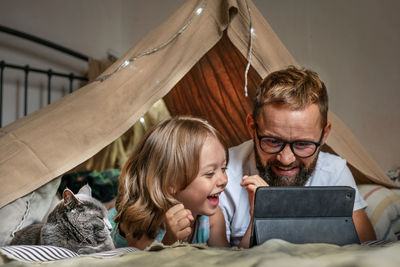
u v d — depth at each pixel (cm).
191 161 100
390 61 293
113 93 125
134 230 103
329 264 47
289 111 102
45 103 352
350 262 46
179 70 128
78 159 114
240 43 132
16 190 107
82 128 118
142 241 104
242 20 132
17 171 109
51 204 122
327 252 56
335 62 316
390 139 293
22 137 116
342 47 313
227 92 166
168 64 129
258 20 136
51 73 340
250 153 131
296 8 332
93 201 109
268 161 110
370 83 302
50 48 357
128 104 124
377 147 298
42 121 121
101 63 356
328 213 69
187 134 103
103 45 392
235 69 151
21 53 341
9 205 107
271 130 104
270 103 104
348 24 311
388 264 43
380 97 298
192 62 130
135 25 400
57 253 80
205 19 133
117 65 130
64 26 366
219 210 123
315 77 111
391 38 293
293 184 110
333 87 316
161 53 132
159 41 133
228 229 128
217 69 156
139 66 129
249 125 119
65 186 141
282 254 52
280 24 338
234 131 184
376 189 153
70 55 365
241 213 126
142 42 136
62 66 364
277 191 67
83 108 122
